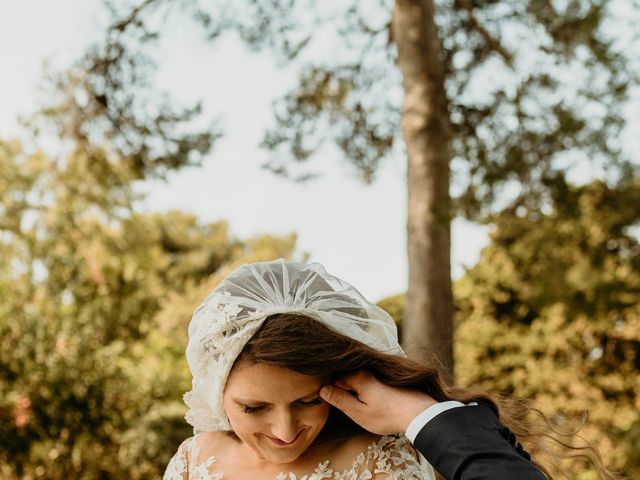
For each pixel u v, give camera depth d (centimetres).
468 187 558
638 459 641
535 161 557
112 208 851
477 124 600
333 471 159
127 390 831
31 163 876
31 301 826
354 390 142
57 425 788
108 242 945
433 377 145
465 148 564
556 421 182
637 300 738
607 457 657
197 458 178
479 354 1068
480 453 125
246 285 149
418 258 534
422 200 541
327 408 148
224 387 146
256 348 137
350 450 161
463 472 125
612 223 627
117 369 831
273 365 137
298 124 717
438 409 134
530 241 609
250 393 139
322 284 152
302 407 143
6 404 759
